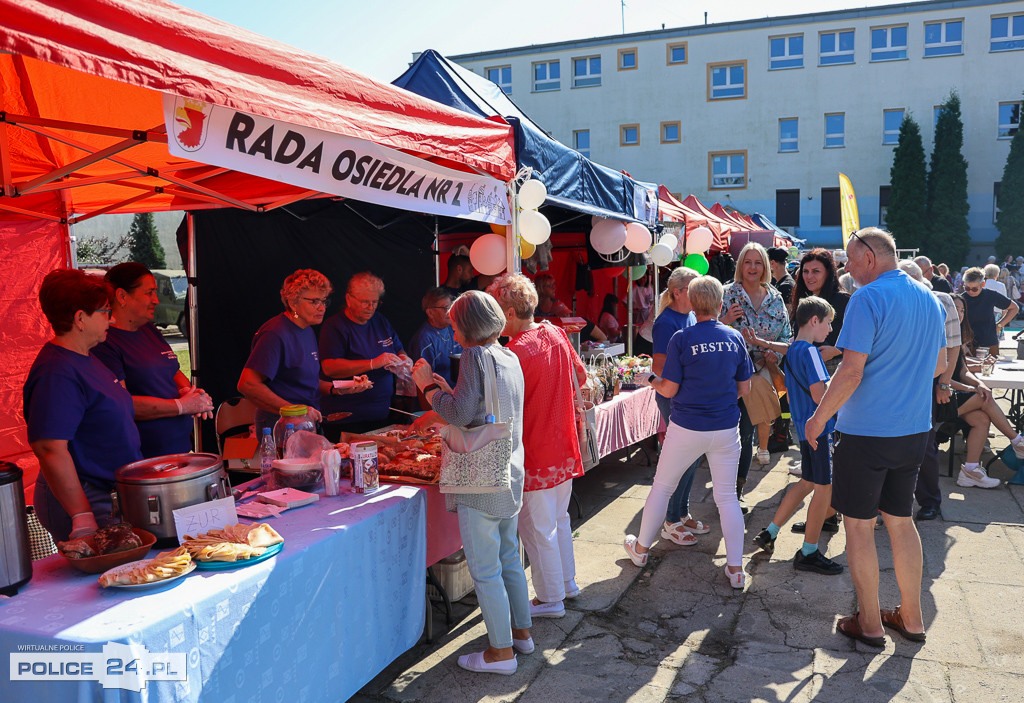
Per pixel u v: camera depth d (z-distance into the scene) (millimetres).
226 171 4094
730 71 31969
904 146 29734
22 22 1726
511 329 3434
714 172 32562
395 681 3047
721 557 4422
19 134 3541
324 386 4090
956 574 4059
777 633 3447
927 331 3037
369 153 2998
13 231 4555
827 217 31609
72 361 2465
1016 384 5957
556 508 3658
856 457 3150
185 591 1955
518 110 5266
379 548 2705
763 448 6609
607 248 6125
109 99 3211
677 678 3061
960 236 29766
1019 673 3035
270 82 2488
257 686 2111
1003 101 30000
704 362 3816
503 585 3072
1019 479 5773
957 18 29891
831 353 4570
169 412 3217
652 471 6508
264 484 3070
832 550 4492
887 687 2951
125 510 2279
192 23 2295
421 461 3303
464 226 6484
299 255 5984
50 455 2354
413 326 6379
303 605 2291
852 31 30766
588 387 4617
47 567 2168
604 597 3871
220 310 5961
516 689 2980
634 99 32969
